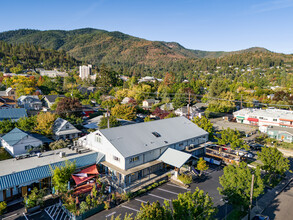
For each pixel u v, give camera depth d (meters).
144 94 126.12
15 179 30.45
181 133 48.59
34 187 32.97
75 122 66.19
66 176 31.20
